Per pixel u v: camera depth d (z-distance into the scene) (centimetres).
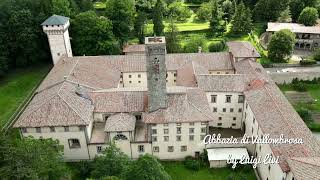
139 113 8212
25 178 5753
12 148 5984
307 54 13625
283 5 16150
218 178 7575
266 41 14562
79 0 14875
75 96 8175
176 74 10606
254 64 10012
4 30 12038
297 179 5525
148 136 7894
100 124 8331
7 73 12344
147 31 15088
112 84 9438
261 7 16225
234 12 16300
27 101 10462
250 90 8588
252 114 8081
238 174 7575
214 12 15350
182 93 8081
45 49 12694
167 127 7781
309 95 11000
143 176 5862
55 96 7925
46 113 7694
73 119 7575
